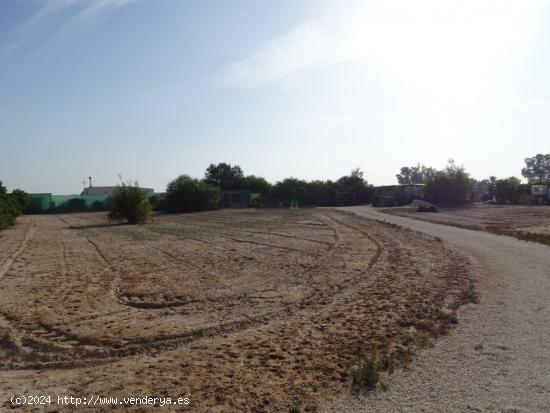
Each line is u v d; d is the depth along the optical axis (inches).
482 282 415.8
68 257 641.6
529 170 5674.2
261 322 315.6
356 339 267.9
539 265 483.2
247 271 502.6
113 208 1349.7
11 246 788.6
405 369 219.1
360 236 846.5
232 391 199.8
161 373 224.1
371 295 382.9
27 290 421.1
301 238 829.8
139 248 733.9
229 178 3004.4
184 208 2105.1
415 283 424.8
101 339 279.3
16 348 267.6
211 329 298.5
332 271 496.7
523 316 301.7
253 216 1585.9
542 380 200.5
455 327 285.9
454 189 2191.2
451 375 210.1
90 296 394.9
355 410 179.6
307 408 182.4
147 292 403.5
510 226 960.9
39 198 2281.0
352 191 2647.6
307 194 2591.0
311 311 340.5
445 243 703.7
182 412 181.8
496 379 203.5
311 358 238.4
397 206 2218.3
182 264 559.8
